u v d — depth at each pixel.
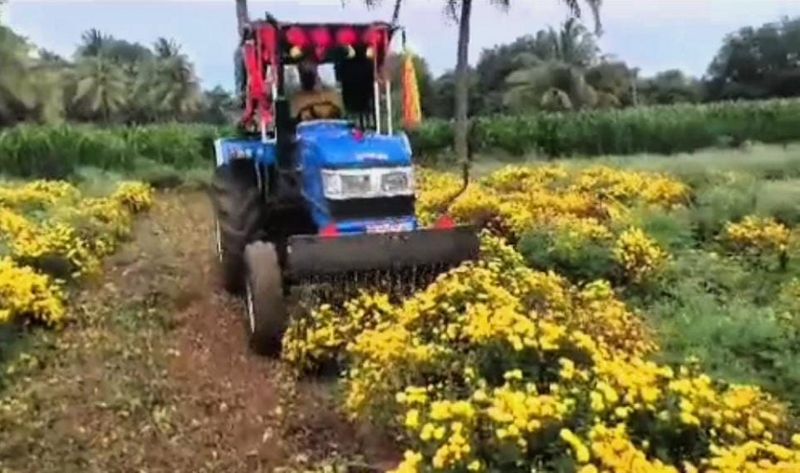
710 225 11.13
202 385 6.41
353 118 8.18
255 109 8.45
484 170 20.95
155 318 8.07
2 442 5.44
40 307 7.58
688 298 7.93
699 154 22.89
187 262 10.59
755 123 26.88
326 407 5.98
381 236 6.71
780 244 9.62
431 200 11.73
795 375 5.80
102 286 9.34
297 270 6.55
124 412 5.90
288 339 6.62
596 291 6.48
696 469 3.73
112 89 53.44
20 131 23.86
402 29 7.65
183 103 56.81
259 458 5.27
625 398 4.10
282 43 7.77
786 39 51.44
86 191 17.39
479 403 4.14
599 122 26.91
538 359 4.83
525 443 3.86
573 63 43.66
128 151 24.12
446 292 5.68
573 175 16.08
